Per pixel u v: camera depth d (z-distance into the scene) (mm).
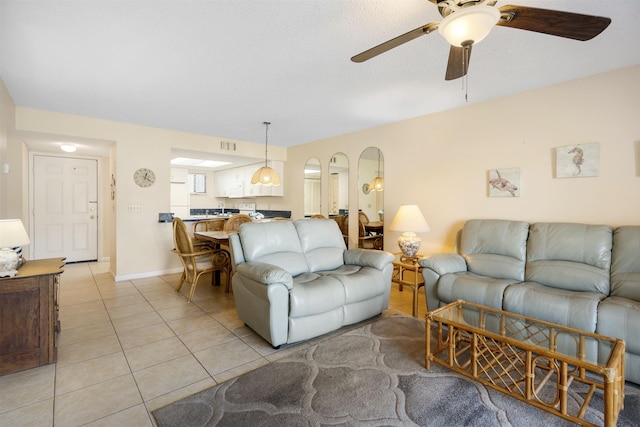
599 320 1970
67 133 3883
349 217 4906
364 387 1863
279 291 2303
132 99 3344
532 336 2107
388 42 1620
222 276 4715
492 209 3346
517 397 1646
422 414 1622
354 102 3453
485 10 1338
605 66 2566
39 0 1704
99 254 5738
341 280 2695
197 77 2766
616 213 2621
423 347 2396
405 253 3410
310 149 5641
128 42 2166
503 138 3252
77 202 5531
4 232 2035
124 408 1682
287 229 3141
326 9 1806
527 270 2723
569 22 1444
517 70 2650
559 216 2914
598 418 1574
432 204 3854
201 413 1634
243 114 3910
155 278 4520
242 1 1731
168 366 2119
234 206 8273
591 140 2734
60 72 2648
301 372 2033
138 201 4484
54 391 1826
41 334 2096
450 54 1815
